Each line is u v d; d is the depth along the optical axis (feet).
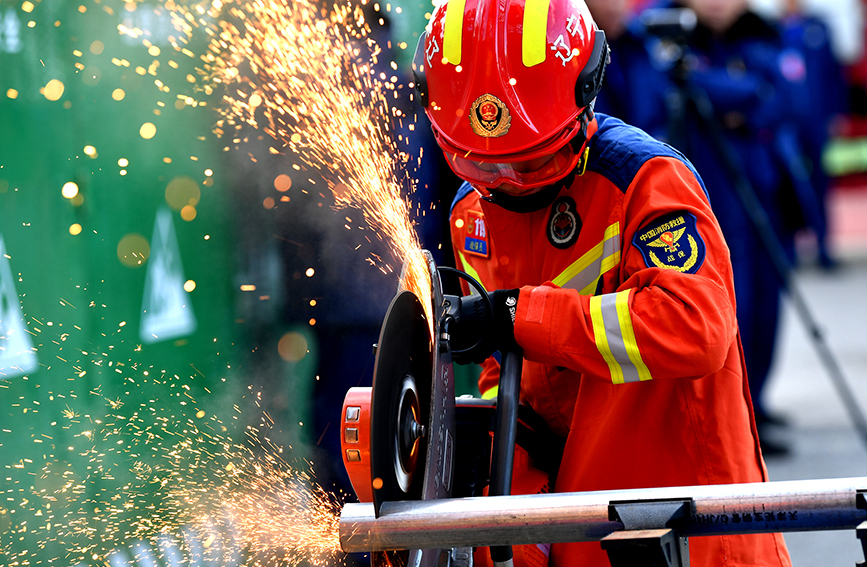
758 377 41.34
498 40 13.70
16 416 22.95
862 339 59.77
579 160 14.34
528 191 14.64
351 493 28.96
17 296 23.30
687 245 13.48
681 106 35.60
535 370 15.69
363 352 29.58
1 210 23.04
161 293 29.17
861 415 36.88
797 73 46.16
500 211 15.46
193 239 30.66
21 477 23.00
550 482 15.85
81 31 25.96
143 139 28.35
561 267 14.76
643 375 13.03
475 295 13.87
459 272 13.98
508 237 15.48
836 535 29.48
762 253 40.06
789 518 10.94
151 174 28.84
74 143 25.70
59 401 24.57
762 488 11.10
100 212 26.63
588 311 13.12
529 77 13.56
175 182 29.78
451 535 11.50
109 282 26.86
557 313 13.20
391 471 12.22
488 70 13.67
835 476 33.68
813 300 73.77
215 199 29.96
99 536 24.86
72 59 25.66
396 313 12.35
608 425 14.44
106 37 26.86
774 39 41.63
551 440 15.79
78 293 25.49
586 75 13.80
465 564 13.48
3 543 22.11
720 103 38.81
